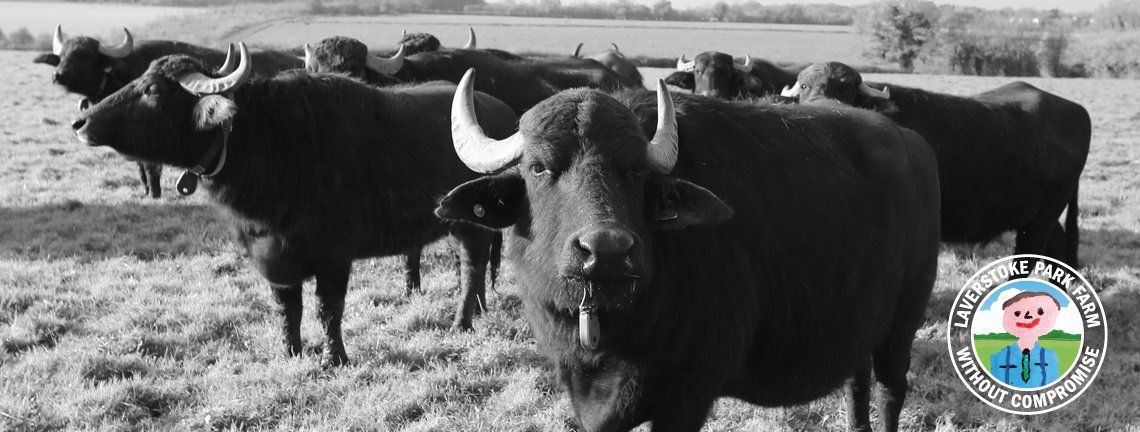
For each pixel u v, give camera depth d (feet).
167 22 250.98
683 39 244.42
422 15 369.09
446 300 26.20
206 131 20.11
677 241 12.25
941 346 23.35
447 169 23.82
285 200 20.57
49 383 19.93
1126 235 35.65
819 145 14.30
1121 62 177.17
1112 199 42.63
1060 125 29.35
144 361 21.25
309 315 25.13
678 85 46.85
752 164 13.43
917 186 15.57
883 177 14.76
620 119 11.49
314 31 215.92
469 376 20.98
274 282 21.57
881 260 14.48
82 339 22.44
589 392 12.75
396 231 22.74
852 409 17.04
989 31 190.49
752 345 13.62
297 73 21.93
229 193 20.72
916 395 20.56
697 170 12.78
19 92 77.82
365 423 18.74
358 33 212.43
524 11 415.44
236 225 21.30
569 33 255.50
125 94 19.98
